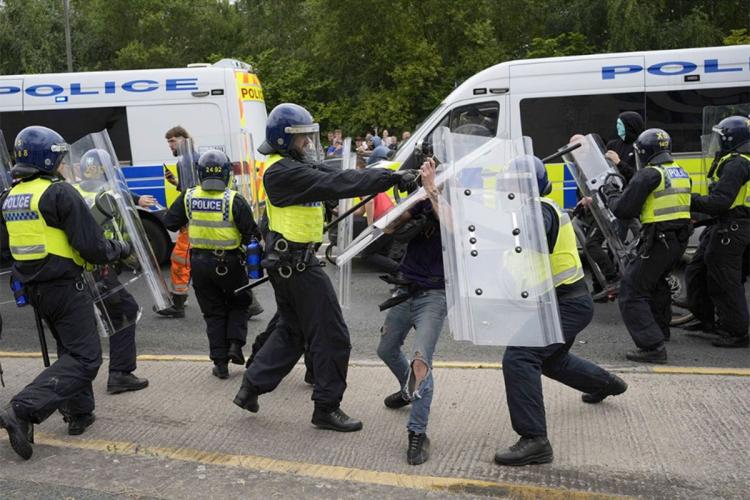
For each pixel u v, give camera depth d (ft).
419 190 14.15
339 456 14.76
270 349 16.15
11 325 26.73
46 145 14.55
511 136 32.86
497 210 13.32
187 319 27.09
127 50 128.36
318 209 15.30
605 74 32.63
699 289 23.16
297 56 120.37
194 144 30.66
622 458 14.29
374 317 26.37
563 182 32.89
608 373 16.31
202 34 136.87
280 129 14.78
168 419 16.79
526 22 102.47
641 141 20.62
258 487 12.80
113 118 36.65
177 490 12.67
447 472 13.93
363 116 91.45
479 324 13.21
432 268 14.67
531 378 14.06
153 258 17.85
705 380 18.29
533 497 12.54
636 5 85.76
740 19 94.99
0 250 16.31
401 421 16.47
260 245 18.79
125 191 17.47
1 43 124.57
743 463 13.94
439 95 92.53
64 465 13.71
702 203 20.44
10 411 13.69
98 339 15.23
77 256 14.88
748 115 25.17
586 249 25.73
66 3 101.09
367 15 94.94
